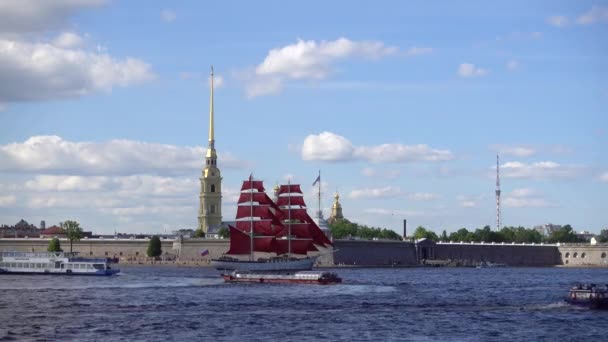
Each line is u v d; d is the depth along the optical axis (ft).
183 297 652.89
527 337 451.94
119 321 499.10
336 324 492.13
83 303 599.57
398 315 535.60
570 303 589.32
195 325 484.74
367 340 438.40
